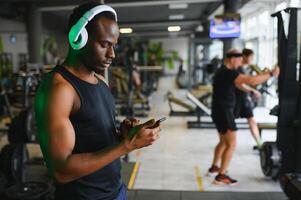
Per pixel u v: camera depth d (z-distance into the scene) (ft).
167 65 75.56
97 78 3.88
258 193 11.02
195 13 37.32
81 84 3.43
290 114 10.74
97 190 3.68
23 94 14.64
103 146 3.60
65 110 3.20
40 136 3.26
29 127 12.10
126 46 24.57
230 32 20.34
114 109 4.13
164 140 18.81
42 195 9.08
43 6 27.76
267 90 15.80
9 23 36.50
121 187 4.17
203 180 12.53
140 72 37.42
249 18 22.62
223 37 20.53
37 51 28.73
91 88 3.53
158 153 16.29
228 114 11.45
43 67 17.65
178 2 25.95
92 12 3.26
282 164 11.12
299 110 10.46
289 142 10.88
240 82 11.02
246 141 18.15
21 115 12.21
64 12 32.30
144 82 38.40
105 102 3.80
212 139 19.04
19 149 11.43
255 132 15.17
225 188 11.67
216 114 11.76
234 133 11.60
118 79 25.16
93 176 3.64
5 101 17.88
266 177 12.67
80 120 3.42
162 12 35.58
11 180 10.85
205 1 25.85
